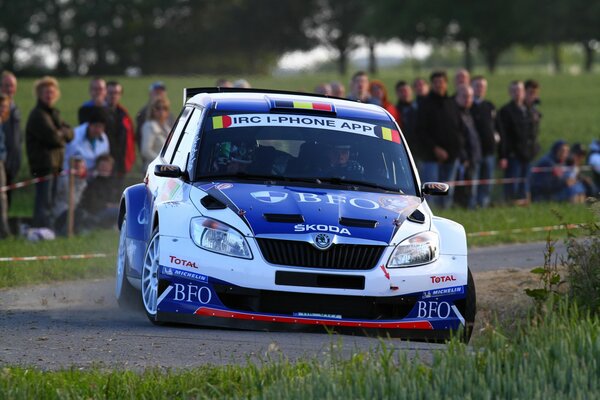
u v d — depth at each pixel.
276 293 29.36
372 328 29.78
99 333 29.72
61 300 38.66
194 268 29.72
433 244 30.89
